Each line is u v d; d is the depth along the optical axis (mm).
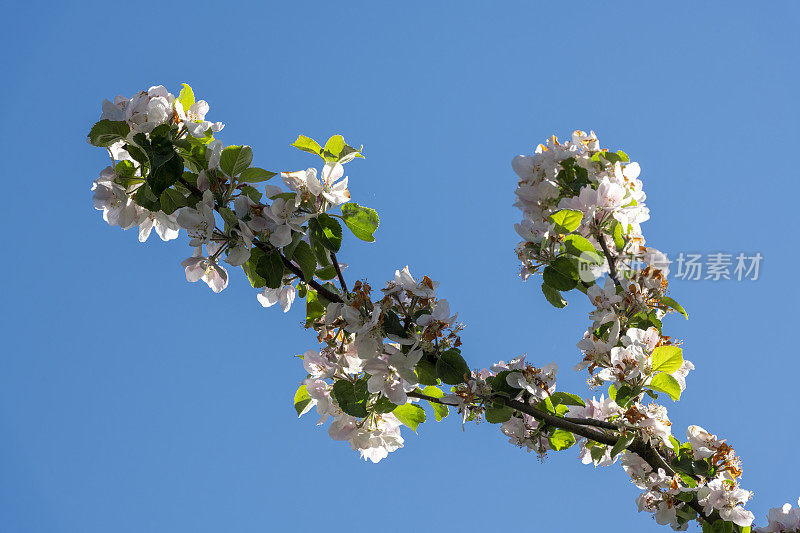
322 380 3660
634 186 3812
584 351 3857
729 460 3904
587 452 4324
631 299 3711
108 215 3723
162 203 3500
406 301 3588
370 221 3650
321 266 3645
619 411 3988
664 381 3691
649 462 3854
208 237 3328
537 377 3820
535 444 4172
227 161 3434
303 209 3521
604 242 3830
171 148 3375
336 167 3588
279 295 3873
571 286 3764
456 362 3494
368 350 3402
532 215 3877
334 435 3668
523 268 3928
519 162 3934
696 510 3859
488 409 3838
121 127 3404
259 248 3508
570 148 3918
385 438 3744
